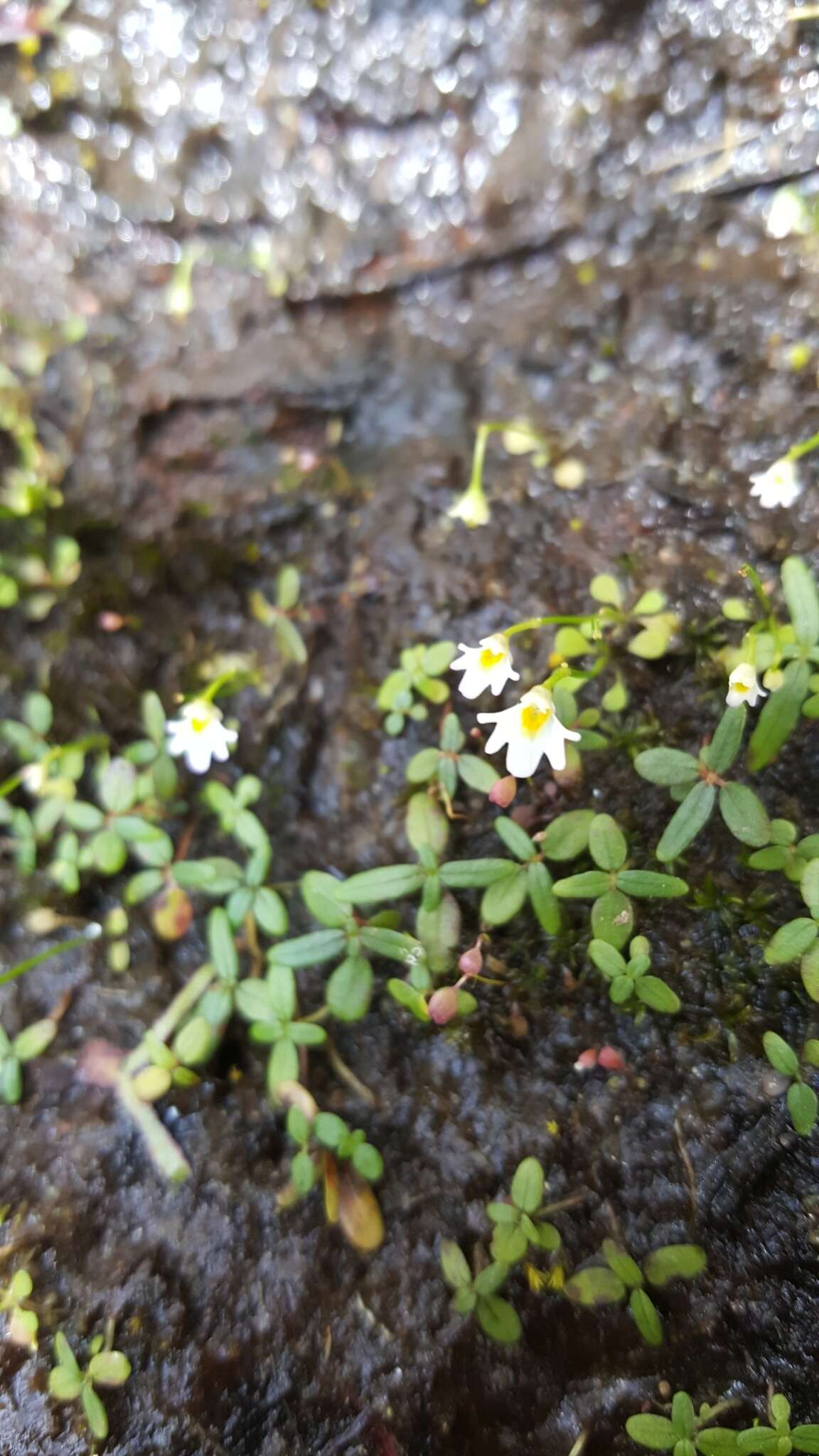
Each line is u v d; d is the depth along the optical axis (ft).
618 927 0.20
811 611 0.20
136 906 0.25
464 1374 0.19
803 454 0.22
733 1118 0.21
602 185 0.23
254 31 0.23
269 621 0.26
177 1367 0.20
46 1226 0.21
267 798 0.26
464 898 0.24
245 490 0.26
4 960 0.25
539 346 0.25
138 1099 0.22
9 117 0.25
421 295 0.25
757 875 0.22
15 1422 0.19
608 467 0.24
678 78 0.22
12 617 0.26
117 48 0.24
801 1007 0.21
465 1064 0.22
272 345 0.26
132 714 0.27
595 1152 0.21
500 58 0.23
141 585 0.27
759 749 0.21
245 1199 0.21
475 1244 0.21
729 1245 0.20
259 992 0.22
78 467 0.26
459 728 0.22
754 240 0.23
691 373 0.24
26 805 0.26
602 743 0.22
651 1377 0.19
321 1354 0.20
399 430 0.26
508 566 0.25
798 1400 0.19
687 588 0.23
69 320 0.26
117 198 0.25
